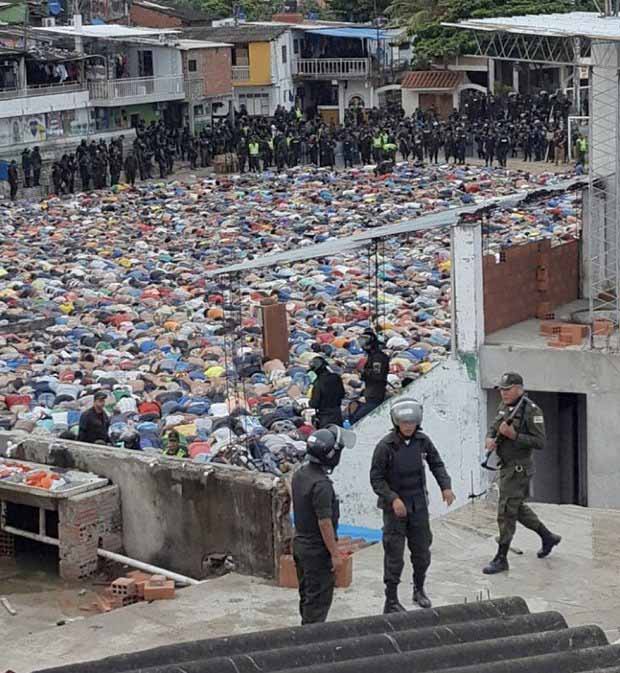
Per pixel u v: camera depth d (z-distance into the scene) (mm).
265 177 78500
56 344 39562
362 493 26406
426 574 18719
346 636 13141
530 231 51500
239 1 123125
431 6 100750
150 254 55156
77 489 21031
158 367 36031
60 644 17188
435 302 42562
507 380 18406
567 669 11812
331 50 107000
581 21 30078
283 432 28953
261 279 47312
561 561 19062
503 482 18594
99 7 105188
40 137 81375
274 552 19469
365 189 71688
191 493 20406
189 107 92875
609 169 29375
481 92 97062
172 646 12711
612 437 25766
